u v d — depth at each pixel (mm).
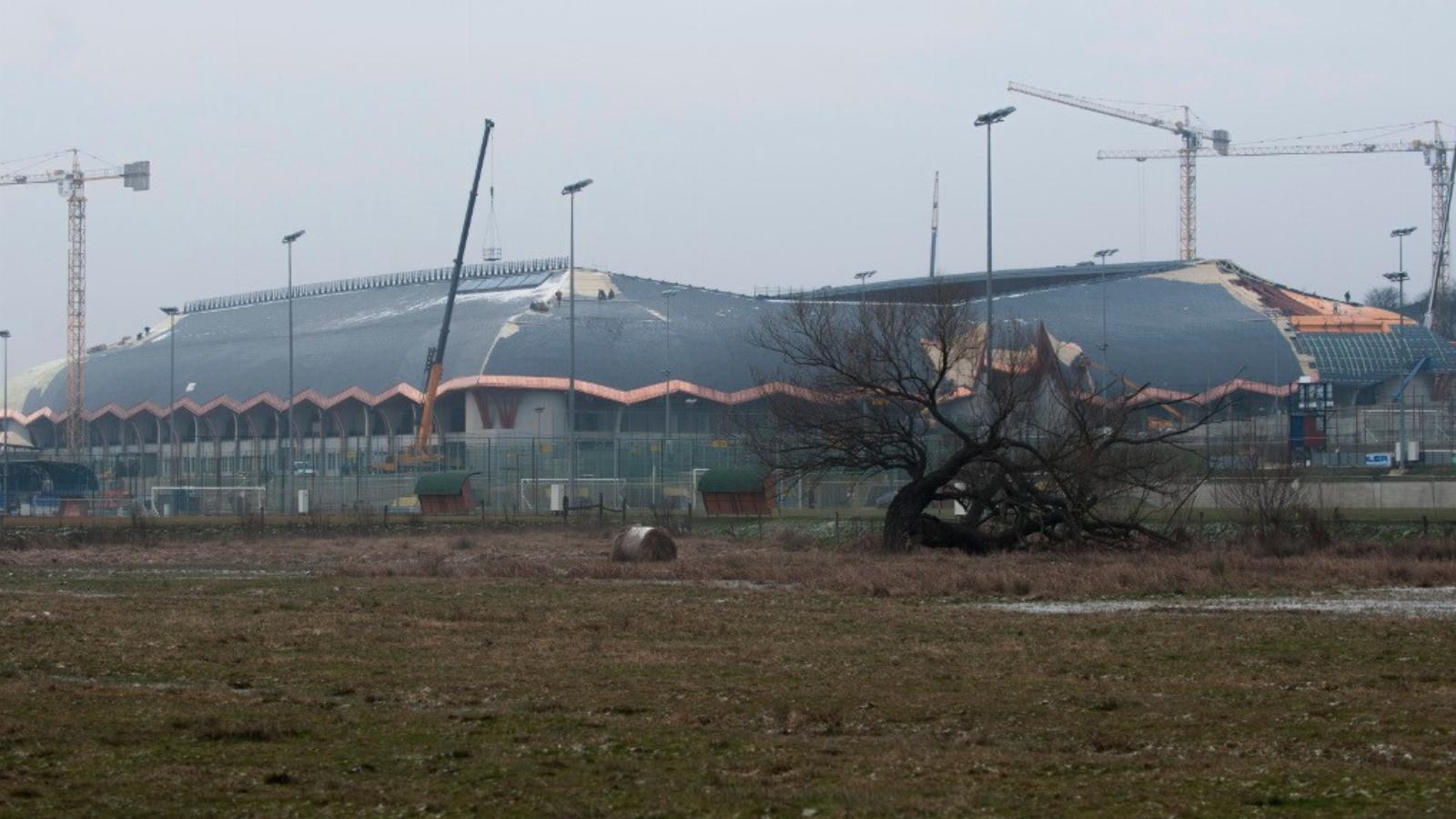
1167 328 165125
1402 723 21156
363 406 159000
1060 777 17906
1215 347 162000
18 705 22906
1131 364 155875
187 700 23547
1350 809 16062
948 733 20844
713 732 20938
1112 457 61656
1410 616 35844
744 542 71000
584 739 20391
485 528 81312
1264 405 157250
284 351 169875
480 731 21031
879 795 16828
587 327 153875
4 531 75000
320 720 21812
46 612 37250
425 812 16406
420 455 122812
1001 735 20594
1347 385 161750
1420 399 149375
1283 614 36375
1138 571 46969
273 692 24641
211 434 170125
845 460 63781
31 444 190750
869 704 23062
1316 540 57812
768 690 24609
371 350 160875
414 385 152125
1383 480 78188
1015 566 51875
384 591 45000
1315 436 105438
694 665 27703
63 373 193375
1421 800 16344
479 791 17328
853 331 69688
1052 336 146375
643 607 39188
